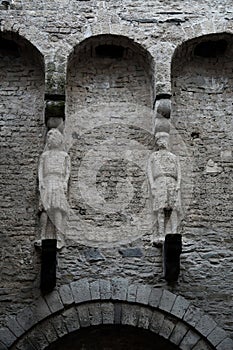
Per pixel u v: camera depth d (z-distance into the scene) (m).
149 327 13.05
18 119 14.31
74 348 13.18
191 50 14.82
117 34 14.51
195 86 14.77
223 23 14.70
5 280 13.21
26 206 13.73
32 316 12.94
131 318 13.09
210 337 12.97
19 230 13.56
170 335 13.01
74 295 13.12
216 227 13.77
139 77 14.77
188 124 14.47
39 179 13.73
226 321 13.09
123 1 14.80
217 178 14.12
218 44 14.89
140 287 13.23
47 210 13.52
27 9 14.65
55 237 13.45
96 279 13.27
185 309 13.12
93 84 14.67
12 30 14.45
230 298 13.27
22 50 14.67
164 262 13.24
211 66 14.94
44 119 14.18
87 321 13.02
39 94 14.53
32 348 12.80
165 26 14.66
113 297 13.16
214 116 14.56
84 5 14.74
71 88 14.59
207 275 13.41
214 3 14.87
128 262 13.43
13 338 12.80
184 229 13.73
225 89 14.78
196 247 13.60
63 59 14.32
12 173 13.93
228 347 12.91
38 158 14.06
